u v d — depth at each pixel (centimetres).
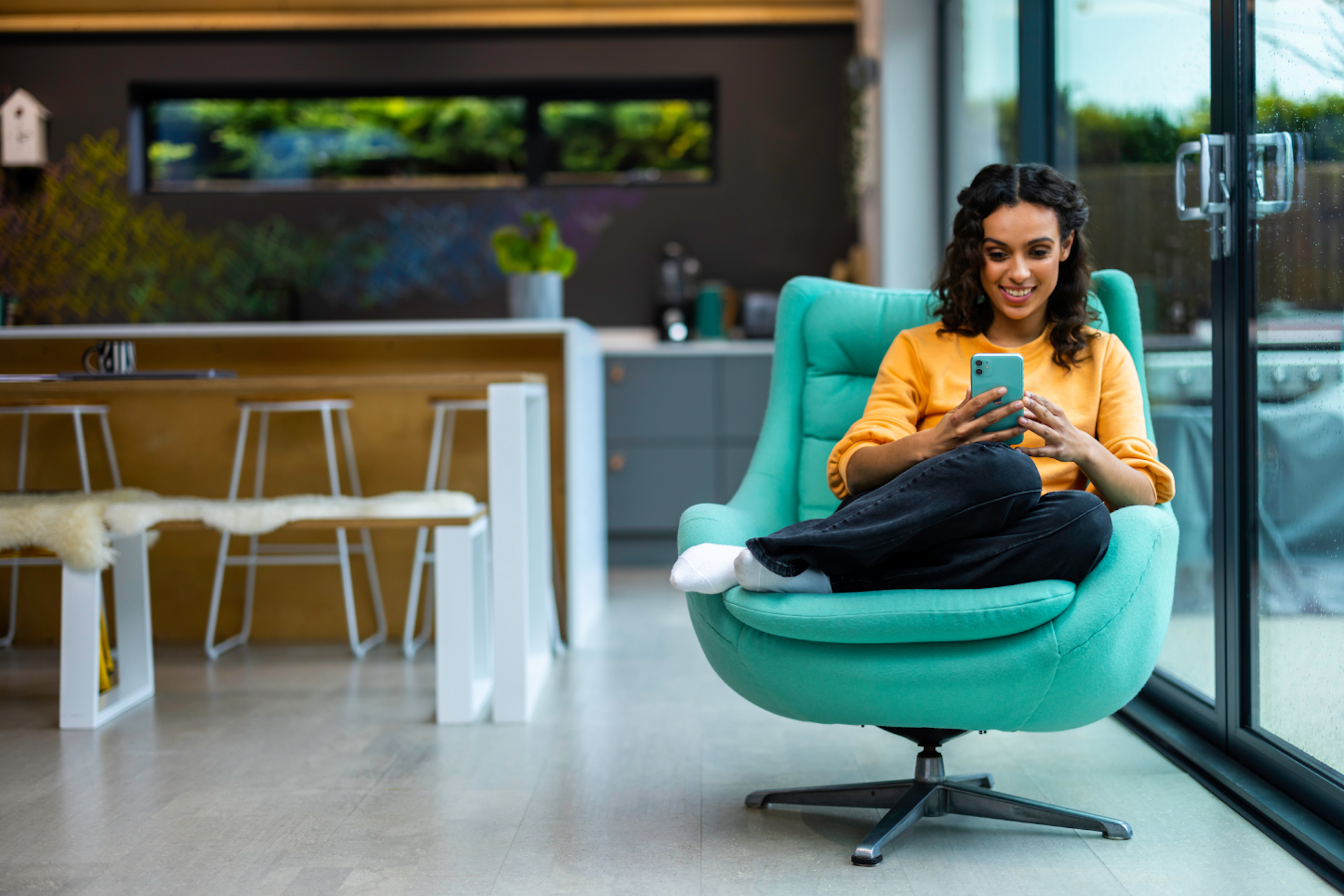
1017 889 156
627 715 254
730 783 205
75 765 221
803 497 205
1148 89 241
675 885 159
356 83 512
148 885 161
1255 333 193
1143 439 171
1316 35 169
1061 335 181
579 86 524
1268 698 192
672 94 527
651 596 412
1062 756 217
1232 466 199
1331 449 168
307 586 354
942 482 151
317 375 353
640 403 466
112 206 505
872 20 460
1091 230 279
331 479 334
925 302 208
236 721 253
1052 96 304
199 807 195
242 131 524
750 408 466
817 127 516
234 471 328
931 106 432
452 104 526
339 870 166
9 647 345
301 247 512
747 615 160
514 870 165
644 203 518
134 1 493
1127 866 163
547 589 302
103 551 247
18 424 346
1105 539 155
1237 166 196
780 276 520
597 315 520
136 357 353
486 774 212
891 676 155
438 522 248
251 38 508
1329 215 167
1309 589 176
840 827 181
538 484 299
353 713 259
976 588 155
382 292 515
